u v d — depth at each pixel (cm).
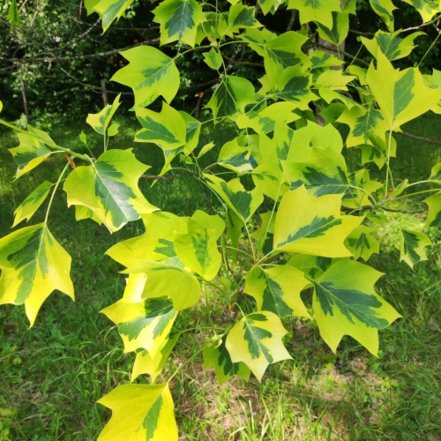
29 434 272
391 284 360
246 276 80
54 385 303
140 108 104
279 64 126
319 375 300
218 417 279
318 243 76
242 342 75
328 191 96
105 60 827
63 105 945
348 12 141
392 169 558
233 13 126
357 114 125
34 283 75
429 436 262
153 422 81
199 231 74
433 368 300
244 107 127
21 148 84
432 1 131
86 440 267
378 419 273
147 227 82
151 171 597
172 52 459
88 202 72
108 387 293
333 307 81
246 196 98
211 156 671
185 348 312
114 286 371
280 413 265
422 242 107
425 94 92
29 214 80
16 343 330
